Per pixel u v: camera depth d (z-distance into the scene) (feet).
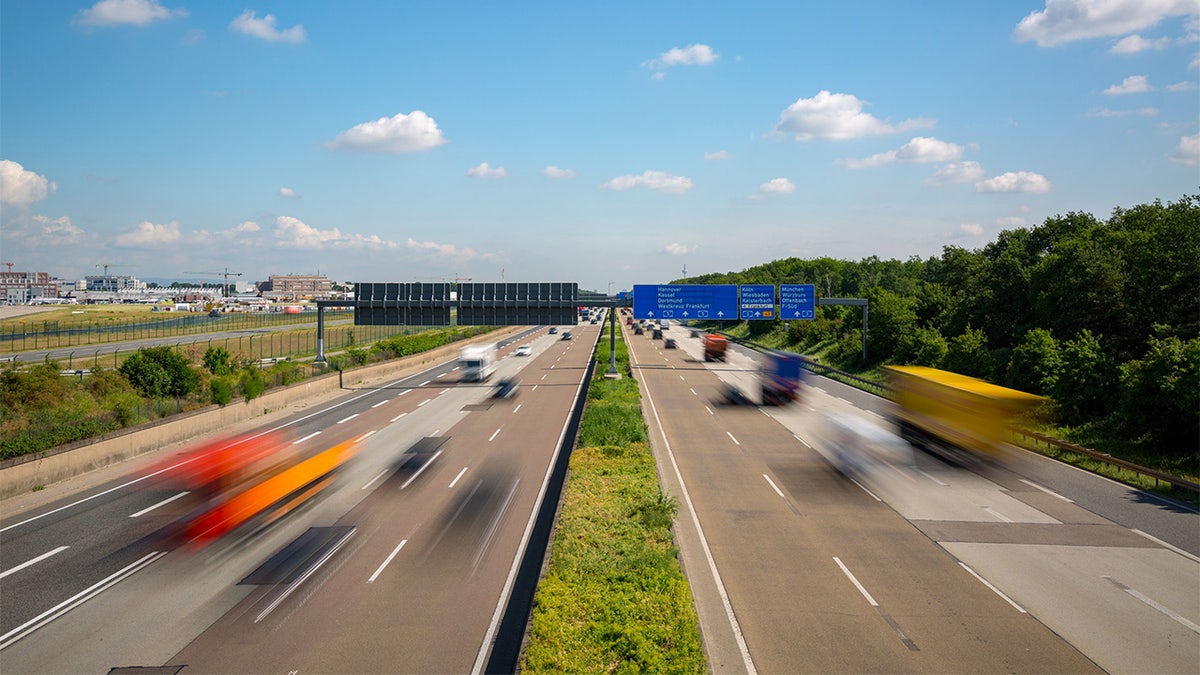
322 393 177.68
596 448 101.86
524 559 60.44
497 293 195.83
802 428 127.54
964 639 46.32
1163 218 163.53
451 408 152.56
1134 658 43.86
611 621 44.93
